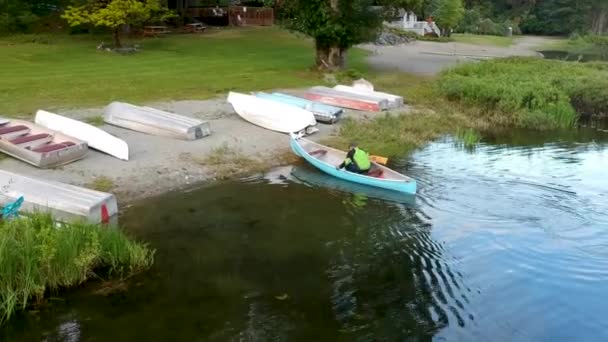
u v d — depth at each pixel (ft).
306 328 27.81
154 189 43.78
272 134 58.54
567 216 41.63
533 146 61.62
